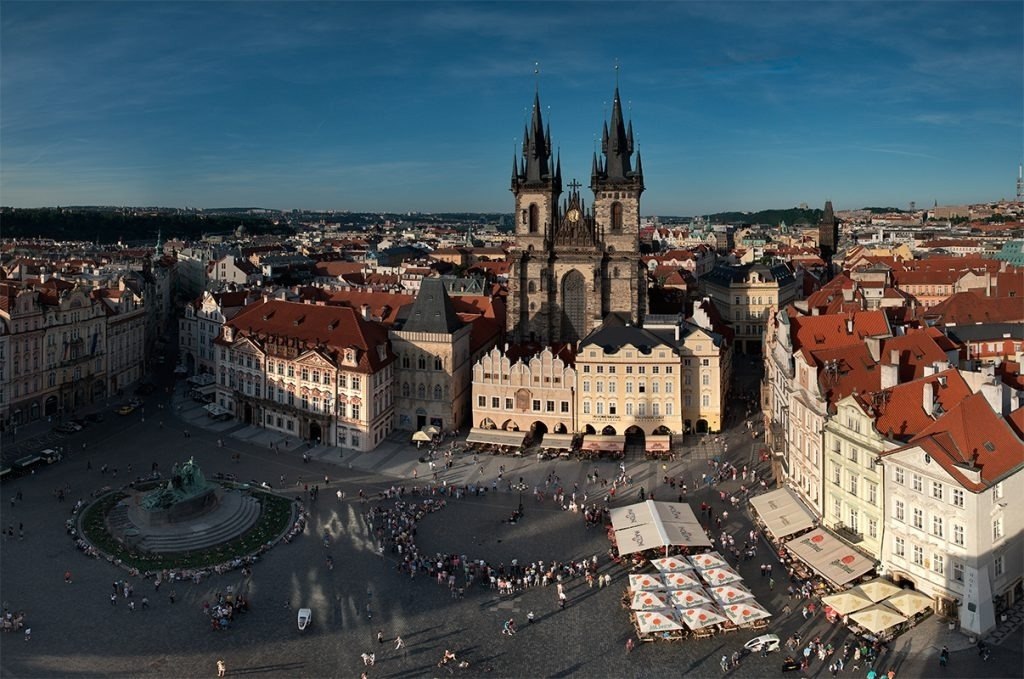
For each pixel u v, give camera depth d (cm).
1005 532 9575
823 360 12662
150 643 9562
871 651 9006
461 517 13400
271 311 19350
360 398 16638
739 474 15100
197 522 12550
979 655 8962
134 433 17900
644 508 12388
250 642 9619
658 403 16912
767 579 11031
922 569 9919
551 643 9644
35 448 16725
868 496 10781
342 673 9038
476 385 17500
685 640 9644
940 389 10962
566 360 17825
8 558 11656
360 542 12419
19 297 18300
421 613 10350
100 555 11762
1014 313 18788
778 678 8788
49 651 9338
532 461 16088
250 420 18688
